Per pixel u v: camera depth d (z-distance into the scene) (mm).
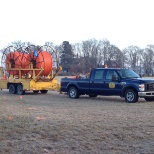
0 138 8266
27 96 22594
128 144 7973
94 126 9797
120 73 18609
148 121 10945
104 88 19016
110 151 7406
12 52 25906
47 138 8406
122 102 18047
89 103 17500
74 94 20703
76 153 7219
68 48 102188
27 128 9375
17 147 7586
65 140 8227
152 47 104750
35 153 7188
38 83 23938
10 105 16109
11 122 10242
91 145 7836
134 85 17594
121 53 105438
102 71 19375
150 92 17578
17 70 25281
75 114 12633
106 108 14945
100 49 104312
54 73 24875
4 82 25719
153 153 7293
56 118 11359
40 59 23797
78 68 94188
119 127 9742
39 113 12828
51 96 22594
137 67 105000
